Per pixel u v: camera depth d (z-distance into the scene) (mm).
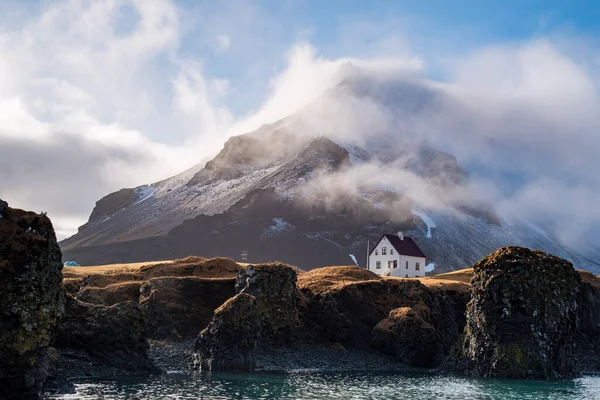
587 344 143000
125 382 84875
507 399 82312
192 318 123500
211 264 142000
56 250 72062
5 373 65812
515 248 117750
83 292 122938
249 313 107375
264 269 125188
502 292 111188
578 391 92000
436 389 89688
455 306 148875
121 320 95438
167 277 127812
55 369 77812
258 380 92875
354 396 80312
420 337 122375
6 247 67875
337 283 144125
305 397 77875
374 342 127688
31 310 67750
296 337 124812
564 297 116625
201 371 102375
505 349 108312
